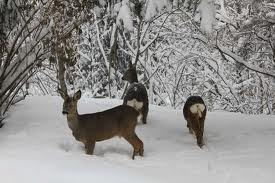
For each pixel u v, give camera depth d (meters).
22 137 8.70
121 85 19.88
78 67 20.61
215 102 19.53
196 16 9.77
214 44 12.45
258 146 9.20
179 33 18.94
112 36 18.52
